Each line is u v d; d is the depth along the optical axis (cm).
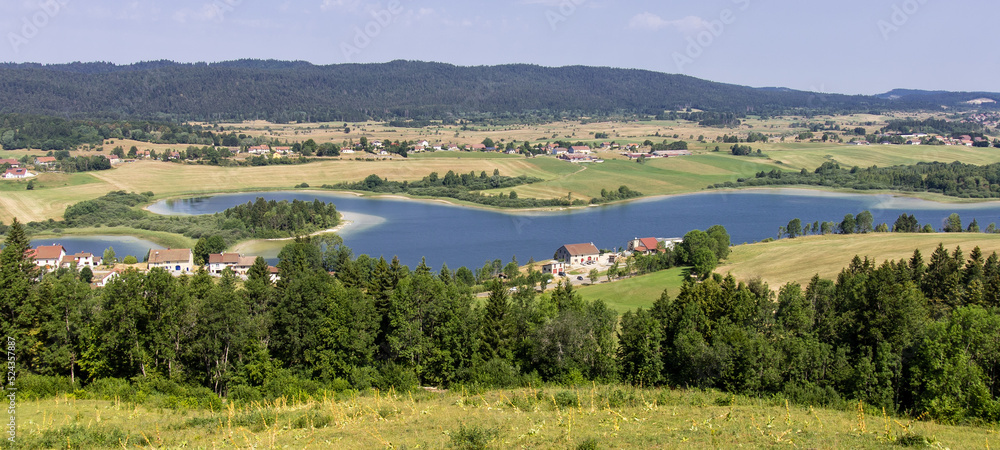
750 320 6266
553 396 4275
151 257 12662
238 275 12050
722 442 3022
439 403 4438
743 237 17212
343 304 6016
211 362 5916
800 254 11931
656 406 4038
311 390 5288
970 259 8712
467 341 6025
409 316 6144
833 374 4928
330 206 19262
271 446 3266
